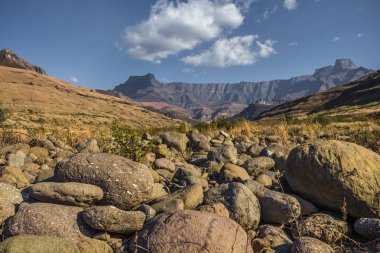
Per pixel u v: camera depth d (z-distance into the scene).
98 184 5.00
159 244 3.89
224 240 3.88
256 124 21.39
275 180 6.48
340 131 14.14
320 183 5.20
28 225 4.26
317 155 5.36
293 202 5.12
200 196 5.22
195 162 8.53
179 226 4.01
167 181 6.66
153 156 8.59
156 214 4.84
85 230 4.41
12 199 4.89
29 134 11.43
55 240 3.81
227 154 8.28
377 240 4.33
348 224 4.80
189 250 3.76
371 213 4.83
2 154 8.34
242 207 4.96
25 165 7.51
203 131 15.91
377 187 4.94
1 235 4.34
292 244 4.23
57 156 8.64
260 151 9.42
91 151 8.68
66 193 4.73
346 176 5.03
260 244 4.34
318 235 4.68
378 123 18.88
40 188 4.81
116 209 4.50
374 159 5.32
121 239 4.45
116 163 5.16
